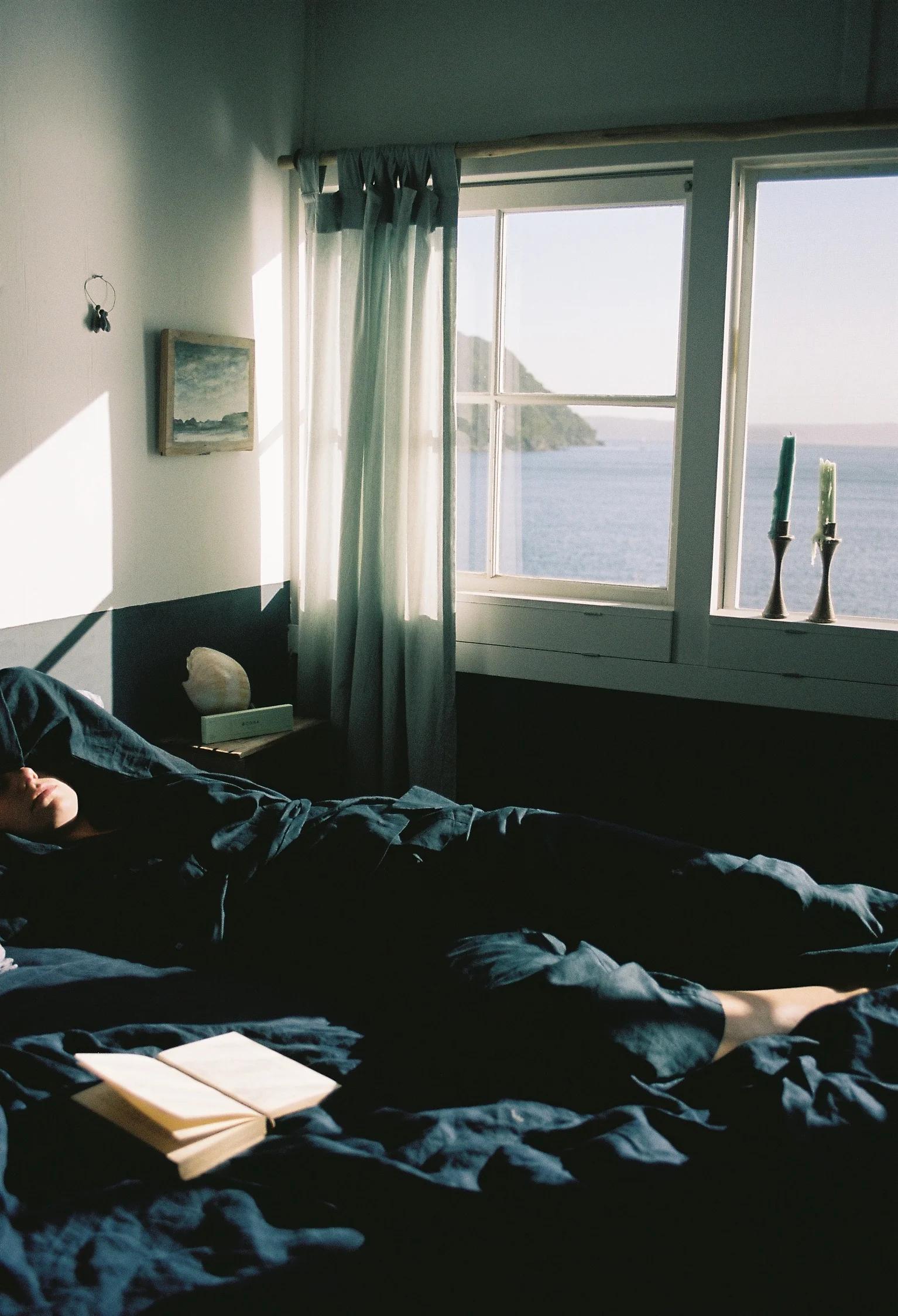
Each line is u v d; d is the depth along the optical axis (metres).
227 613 3.62
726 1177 1.39
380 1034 1.95
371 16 3.58
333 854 2.37
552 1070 1.77
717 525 3.30
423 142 3.54
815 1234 1.31
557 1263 1.33
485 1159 1.53
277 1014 2.00
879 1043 1.69
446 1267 1.34
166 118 3.19
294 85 3.69
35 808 2.51
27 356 2.80
